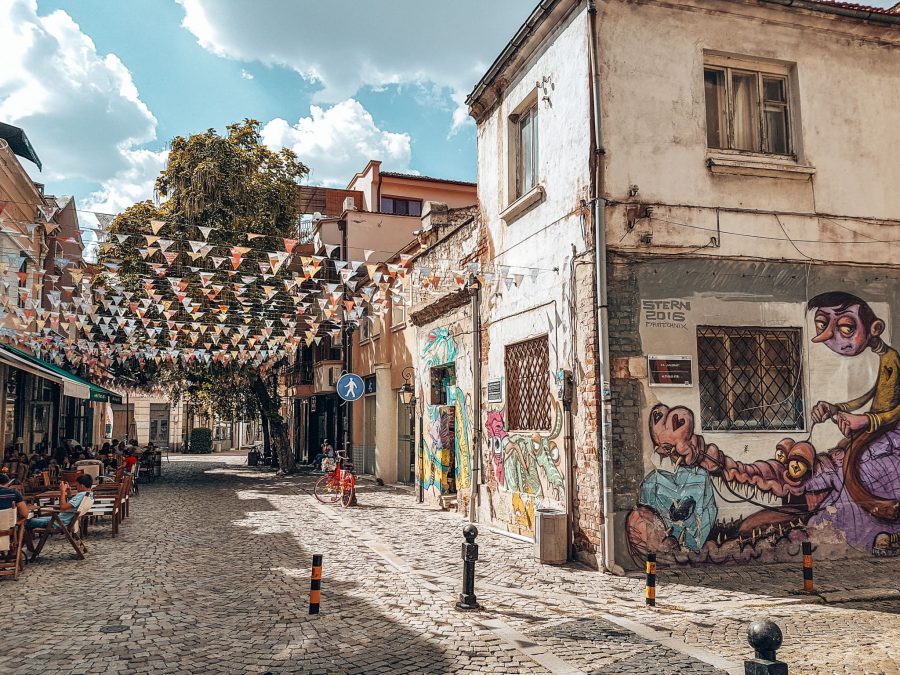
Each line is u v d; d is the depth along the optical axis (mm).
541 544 9422
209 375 27562
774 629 3555
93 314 16297
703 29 9984
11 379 18625
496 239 12914
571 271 9922
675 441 9094
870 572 8836
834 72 10516
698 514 9070
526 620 6781
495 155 13125
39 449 21516
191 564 9594
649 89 9672
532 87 11523
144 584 8344
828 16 10352
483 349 13352
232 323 21953
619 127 9492
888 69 10812
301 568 9250
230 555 10250
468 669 5430
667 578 8508
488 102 13461
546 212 10836
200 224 21750
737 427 9469
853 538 9617
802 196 10109
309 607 7141
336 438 29922
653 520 8922
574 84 10016
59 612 7059
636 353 9141
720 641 6070
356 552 10430
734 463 9273
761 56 10180
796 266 9914
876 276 10297
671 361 9211
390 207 30516
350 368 26984
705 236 9586
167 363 27141
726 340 9609
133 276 19875
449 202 31594
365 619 6797
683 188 9617
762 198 9930
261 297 21031
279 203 23719
